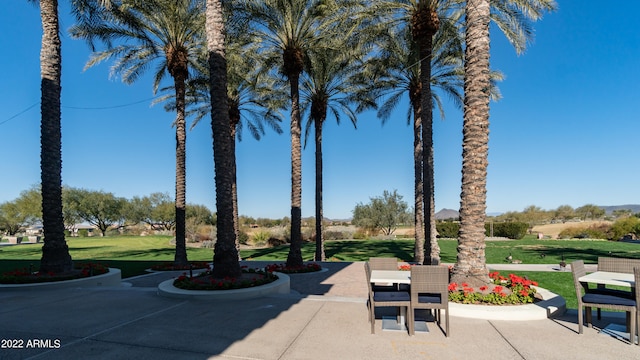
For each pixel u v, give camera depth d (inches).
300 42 618.5
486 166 287.1
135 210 2470.5
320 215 758.5
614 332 205.6
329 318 236.2
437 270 201.0
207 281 338.3
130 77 733.3
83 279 384.2
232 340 193.8
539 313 232.5
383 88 770.8
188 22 627.2
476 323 223.3
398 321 224.4
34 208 2071.9
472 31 295.1
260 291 306.3
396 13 579.5
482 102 289.1
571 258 710.5
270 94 856.3
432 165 675.4
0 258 840.3
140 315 246.1
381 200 1628.9
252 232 1477.6
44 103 419.8
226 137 373.1
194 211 2267.5
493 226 1600.6
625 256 732.0
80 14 492.4
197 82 743.7
